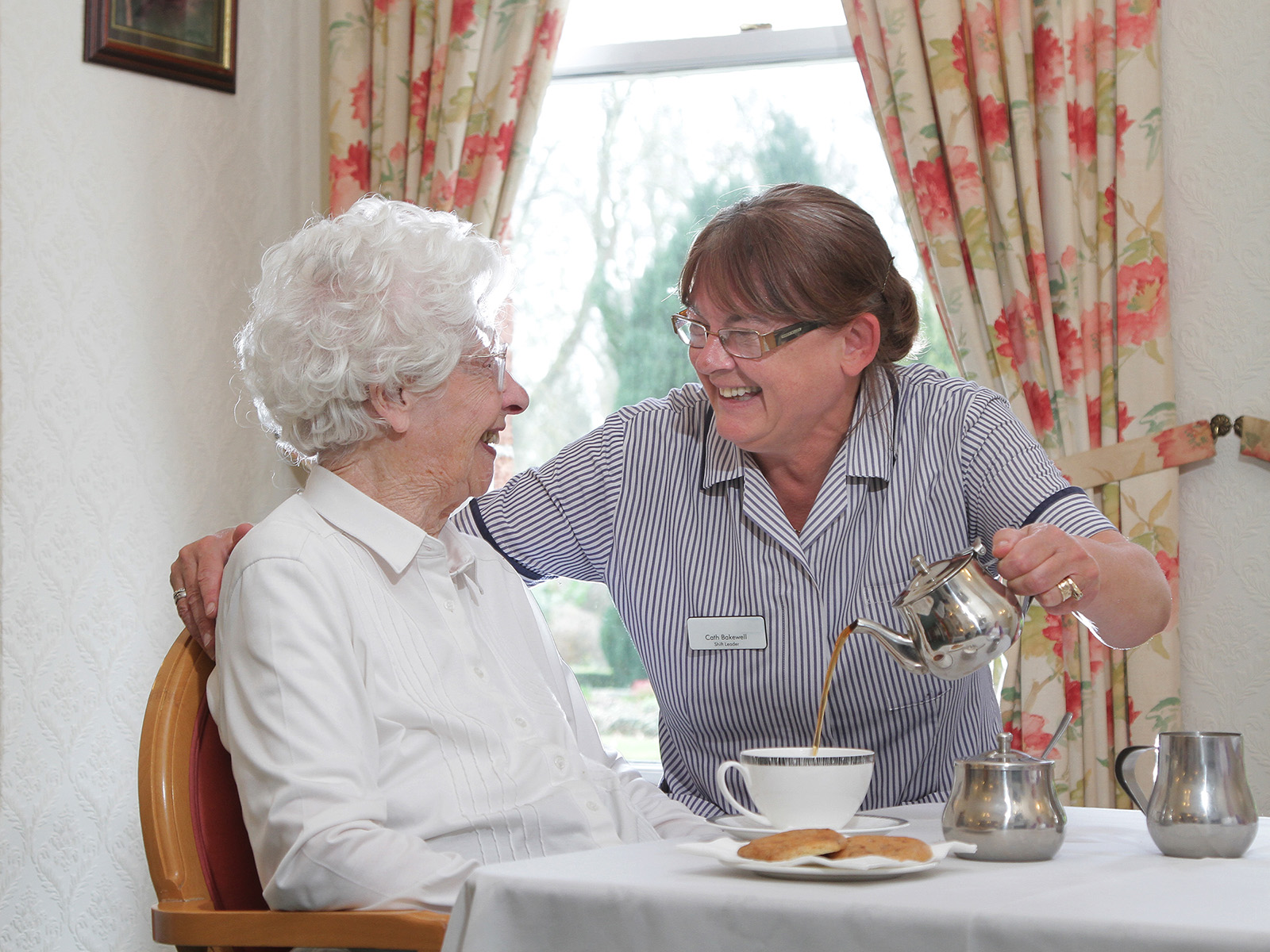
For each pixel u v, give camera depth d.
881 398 1.64
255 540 1.25
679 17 3.22
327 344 1.31
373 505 1.34
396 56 3.14
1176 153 2.66
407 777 1.23
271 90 3.21
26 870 2.59
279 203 3.23
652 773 3.10
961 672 1.18
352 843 1.10
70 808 2.67
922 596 1.17
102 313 2.79
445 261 1.36
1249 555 2.58
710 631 1.64
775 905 0.81
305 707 1.16
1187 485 2.62
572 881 0.88
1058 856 1.02
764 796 1.04
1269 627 2.56
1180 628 2.61
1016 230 2.65
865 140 3.08
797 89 3.14
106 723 2.75
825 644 1.61
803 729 1.66
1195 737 1.04
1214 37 2.64
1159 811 1.03
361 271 1.32
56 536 2.68
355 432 1.34
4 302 2.61
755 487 1.62
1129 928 0.73
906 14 2.75
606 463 1.73
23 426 2.63
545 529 1.74
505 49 3.07
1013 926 0.75
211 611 1.29
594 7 3.28
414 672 1.29
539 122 3.34
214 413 3.03
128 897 2.76
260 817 1.14
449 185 3.06
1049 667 2.50
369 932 1.04
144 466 2.86
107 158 2.81
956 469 1.63
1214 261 2.63
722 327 1.50
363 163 3.16
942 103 2.71
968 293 2.69
